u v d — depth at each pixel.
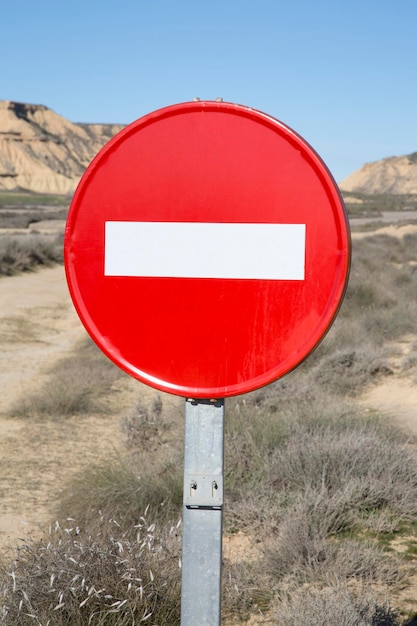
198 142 1.73
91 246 1.78
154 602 3.53
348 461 5.82
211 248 1.74
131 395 10.56
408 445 6.86
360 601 3.67
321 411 7.59
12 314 17.42
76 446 8.07
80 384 10.52
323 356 11.49
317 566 4.36
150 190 1.75
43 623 3.31
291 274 1.71
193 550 1.75
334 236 1.69
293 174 1.70
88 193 1.78
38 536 5.39
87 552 3.67
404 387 9.83
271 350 1.72
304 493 5.40
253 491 5.57
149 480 5.73
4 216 73.44
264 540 4.89
